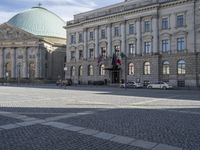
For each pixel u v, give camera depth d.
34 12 141.12
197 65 68.75
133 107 21.72
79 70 97.69
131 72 81.62
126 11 82.12
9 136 11.49
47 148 9.77
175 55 72.19
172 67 72.81
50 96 34.12
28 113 17.95
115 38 86.19
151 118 16.09
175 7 73.00
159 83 65.06
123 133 12.09
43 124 14.08
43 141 10.70
